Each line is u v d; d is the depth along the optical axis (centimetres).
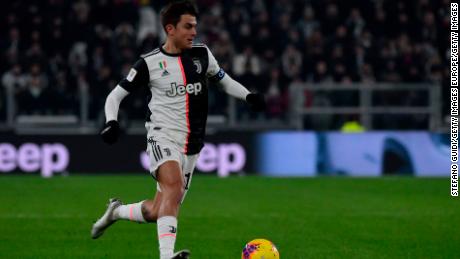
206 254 3316
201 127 2744
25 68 7544
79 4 8050
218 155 6794
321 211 4594
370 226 4038
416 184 6106
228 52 7469
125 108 7106
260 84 7394
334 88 7175
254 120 7206
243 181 6281
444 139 6931
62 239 3647
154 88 2712
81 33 7894
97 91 7175
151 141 2698
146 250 3388
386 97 7169
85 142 6794
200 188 5778
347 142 6906
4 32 8038
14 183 6034
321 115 7188
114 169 6812
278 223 4147
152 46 7450
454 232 3853
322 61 7694
